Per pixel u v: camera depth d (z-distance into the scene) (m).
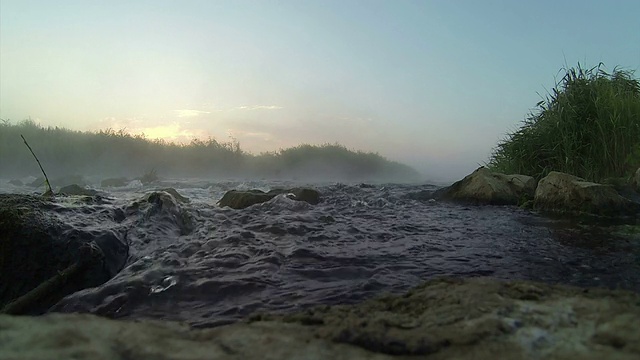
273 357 1.33
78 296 2.99
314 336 1.52
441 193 9.03
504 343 1.42
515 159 9.23
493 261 3.71
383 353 1.41
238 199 7.28
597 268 3.43
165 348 1.36
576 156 7.93
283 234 4.79
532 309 1.71
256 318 1.84
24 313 2.99
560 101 8.59
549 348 1.37
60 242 3.64
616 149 7.60
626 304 1.75
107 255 3.79
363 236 4.83
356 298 2.82
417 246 4.32
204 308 2.74
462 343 1.43
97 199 5.24
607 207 6.16
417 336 1.47
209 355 1.33
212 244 4.26
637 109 7.71
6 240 3.50
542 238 4.67
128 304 2.84
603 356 1.29
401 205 7.88
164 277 3.25
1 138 16.70
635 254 3.86
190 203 6.91
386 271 3.43
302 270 3.46
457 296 1.92
